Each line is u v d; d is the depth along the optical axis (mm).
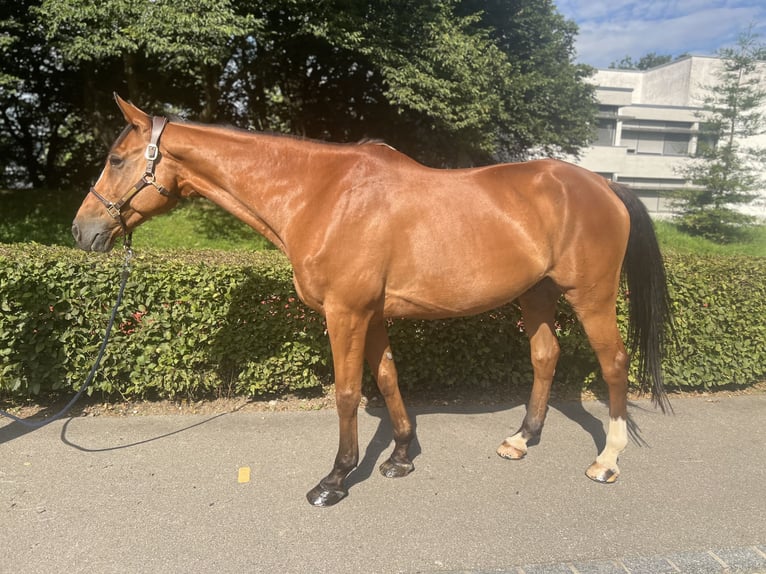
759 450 3178
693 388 4352
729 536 2314
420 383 4188
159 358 3584
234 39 9211
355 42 9094
